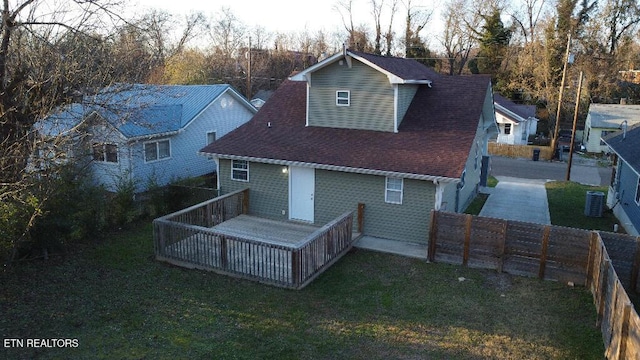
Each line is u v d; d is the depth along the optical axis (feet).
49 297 32.30
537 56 138.10
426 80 54.54
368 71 50.16
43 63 40.47
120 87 50.21
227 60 181.68
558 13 137.49
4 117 35.88
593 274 34.32
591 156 122.31
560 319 30.63
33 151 35.78
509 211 58.13
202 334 28.27
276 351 26.55
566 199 65.62
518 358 26.18
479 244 38.70
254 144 52.80
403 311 31.58
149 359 25.46
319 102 53.52
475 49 188.24
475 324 29.91
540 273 36.83
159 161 67.31
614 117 125.39
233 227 48.39
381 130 50.90
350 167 45.60
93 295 33.04
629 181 51.16
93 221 45.03
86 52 45.83
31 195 35.40
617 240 34.35
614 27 147.13
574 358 26.23
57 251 40.50
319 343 27.45
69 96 43.16
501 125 132.16
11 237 33.86
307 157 48.49
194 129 73.82
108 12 42.01
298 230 47.85
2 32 37.52
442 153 45.16
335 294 34.12
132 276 36.76
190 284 35.60
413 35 172.86
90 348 26.35
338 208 48.42
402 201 45.09
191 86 81.56
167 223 39.19
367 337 28.22
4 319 28.89
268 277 35.60
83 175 46.52
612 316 25.95
